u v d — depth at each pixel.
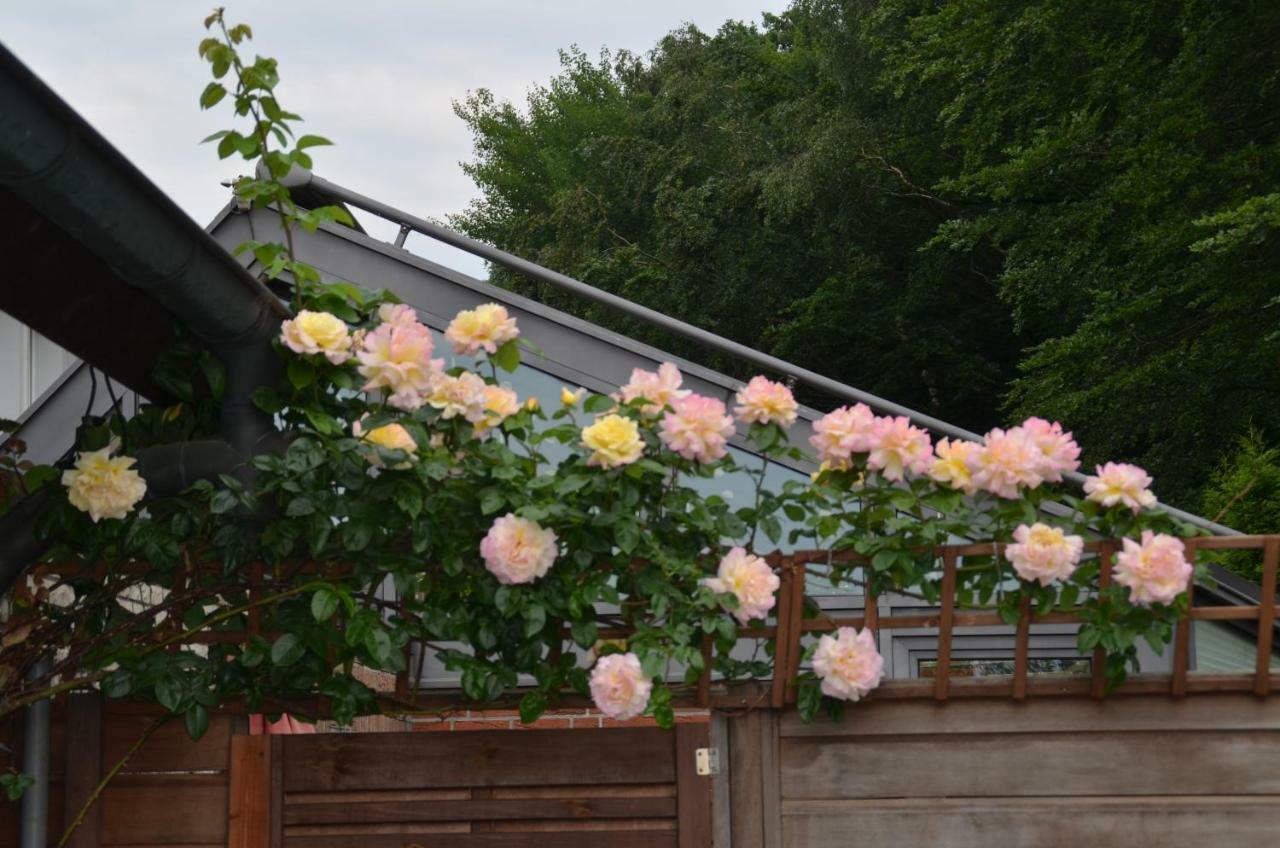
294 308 3.23
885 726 3.24
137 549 3.23
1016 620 3.18
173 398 3.54
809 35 22.80
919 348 19.50
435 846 3.26
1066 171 13.18
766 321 20.66
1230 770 3.17
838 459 3.21
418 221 5.55
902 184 19.08
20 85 2.14
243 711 3.32
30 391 7.48
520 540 3.02
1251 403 12.15
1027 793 3.21
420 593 3.39
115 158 2.38
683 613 3.16
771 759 3.26
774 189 18.66
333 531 3.18
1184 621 3.17
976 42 13.84
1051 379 12.79
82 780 3.31
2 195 2.62
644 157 21.80
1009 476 3.04
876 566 3.11
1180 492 12.48
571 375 5.38
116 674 3.20
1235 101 12.20
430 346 3.07
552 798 3.26
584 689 3.18
